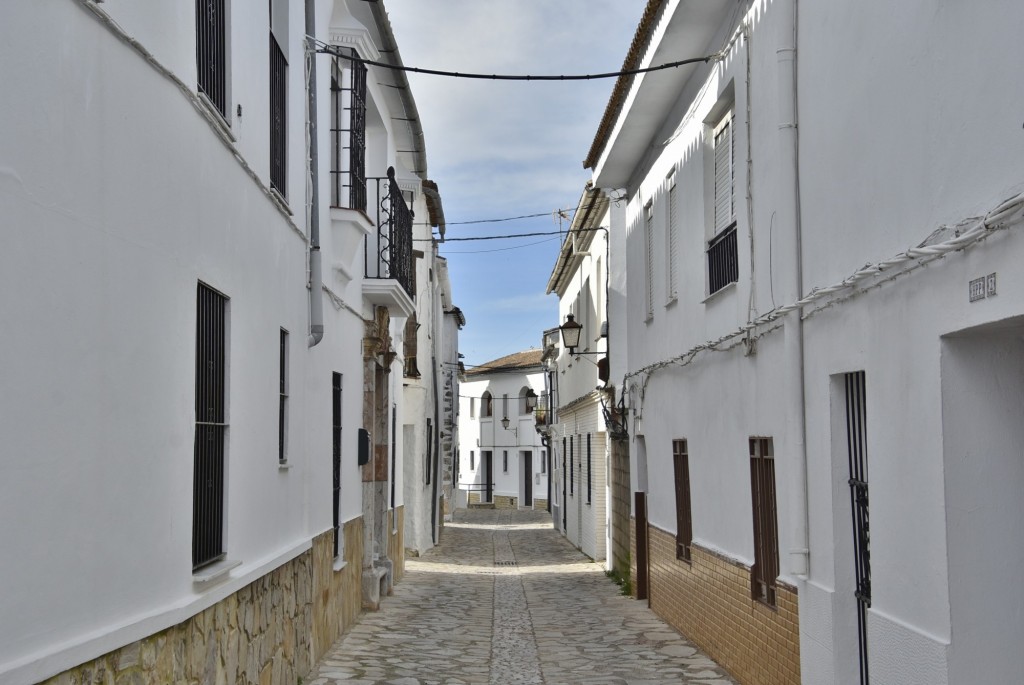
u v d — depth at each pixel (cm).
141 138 496
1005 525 518
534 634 1235
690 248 1123
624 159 1446
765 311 837
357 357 1266
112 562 457
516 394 5034
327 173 1045
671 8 961
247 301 712
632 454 1575
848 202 655
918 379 548
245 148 709
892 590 588
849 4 650
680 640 1164
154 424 512
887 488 593
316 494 994
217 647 623
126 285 477
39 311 388
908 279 560
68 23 414
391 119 1477
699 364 1088
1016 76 445
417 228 2234
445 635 1211
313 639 974
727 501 984
